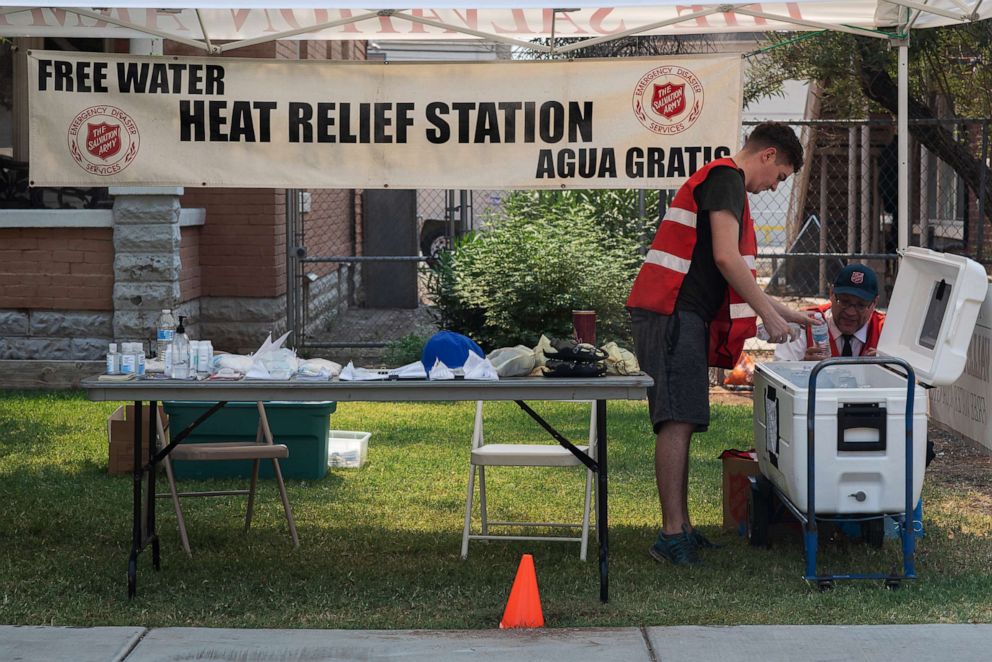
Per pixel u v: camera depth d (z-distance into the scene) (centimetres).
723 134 752
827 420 545
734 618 516
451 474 815
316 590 564
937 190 1764
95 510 710
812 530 552
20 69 1211
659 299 596
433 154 763
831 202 1945
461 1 616
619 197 1375
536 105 757
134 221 1137
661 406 598
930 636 489
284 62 761
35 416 1011
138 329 1147
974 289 572
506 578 583
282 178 766
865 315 638
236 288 1298
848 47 1246
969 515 704
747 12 751
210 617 522
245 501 740
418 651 479
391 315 1736
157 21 834
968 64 1367
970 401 755
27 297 1159
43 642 485
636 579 579
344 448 835
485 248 1248
